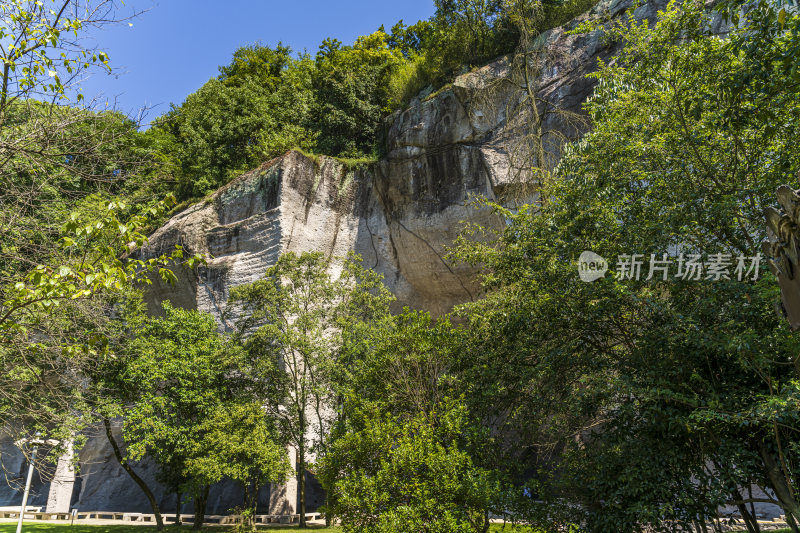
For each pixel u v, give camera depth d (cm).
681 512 827
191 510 3006
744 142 884
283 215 2723
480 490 910
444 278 2708
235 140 3369
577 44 2386
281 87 3509
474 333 1180
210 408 1978
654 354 840
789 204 382
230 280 2767
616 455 868
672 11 955
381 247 2862
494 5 2572
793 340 642
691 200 860
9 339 712
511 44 2720
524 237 1058
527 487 982
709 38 900
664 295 927
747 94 817
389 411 1164
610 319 939
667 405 823
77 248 737
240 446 1806
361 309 2245
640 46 975
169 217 3123
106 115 743
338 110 3173
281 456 1978
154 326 2202
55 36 667
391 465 973
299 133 3144
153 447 1919
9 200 770
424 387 1177
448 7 2886
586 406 886
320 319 2464
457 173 2620
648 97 930
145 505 3005
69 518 2486
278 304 2198
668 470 824
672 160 910
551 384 986
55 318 754
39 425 1089
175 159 2958
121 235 601
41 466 1177
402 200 2792
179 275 2912
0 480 3234
